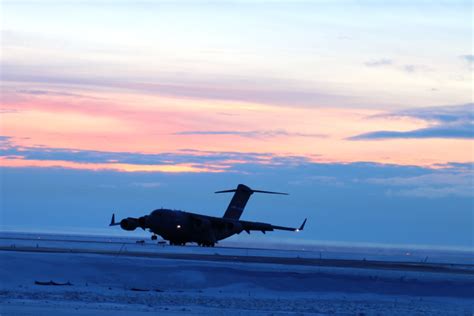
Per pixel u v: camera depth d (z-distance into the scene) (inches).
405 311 3080.7
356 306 3208.7
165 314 2682.1
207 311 2822.3
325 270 4153.5
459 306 3356.3
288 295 3518.7
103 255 4325.8
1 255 3804.1
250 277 3816.4
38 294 3120.1
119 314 2630.4
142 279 3663.9
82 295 3139.8
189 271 3801.7
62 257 3900.1
